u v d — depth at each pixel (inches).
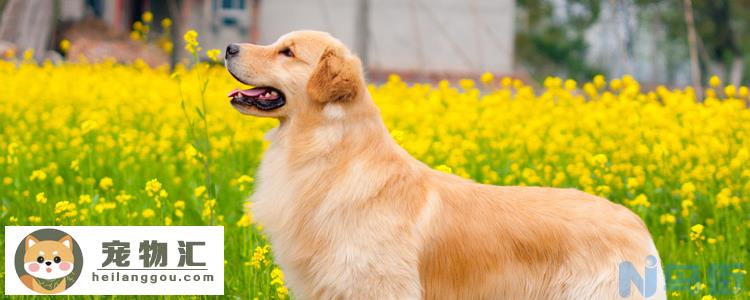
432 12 1088.8
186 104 428.1
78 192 312.2
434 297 186.7
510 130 377.4
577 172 311.1
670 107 391.2
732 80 1352.1
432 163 329.7
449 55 1093.8
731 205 292.7
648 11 1387.8
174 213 283.0
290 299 208.7
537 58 1558.8
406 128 406.3
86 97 478.3
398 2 1082.1
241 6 1096.2
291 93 190.1
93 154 344.2
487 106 425.4
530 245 185.9
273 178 192.2
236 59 193.9
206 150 243.3
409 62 1085.1
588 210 189.6
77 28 869.8
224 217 277.6
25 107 456.1
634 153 336.5
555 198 192.9
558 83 440.8
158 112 448.1
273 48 194.4
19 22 804.6
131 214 270.8
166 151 372.5
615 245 185.9
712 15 1357.0
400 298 180.5
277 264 196.5
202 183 323.3
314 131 186.9
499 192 193.8
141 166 348.2
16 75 518.0
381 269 179.9
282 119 194.5
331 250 182.7
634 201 265.0
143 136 387.2
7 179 302.5
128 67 665.0
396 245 180.9
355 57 190.7
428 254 184.9
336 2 1081.4
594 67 1524.4
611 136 371.2
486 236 186.4
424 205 185.3
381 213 181.5
